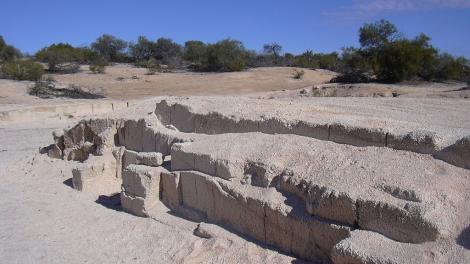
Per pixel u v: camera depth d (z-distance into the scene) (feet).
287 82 132.98
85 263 23.40
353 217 18.60
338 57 175.42
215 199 24.63
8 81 112.88
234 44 166.30
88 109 76.38
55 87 110.11
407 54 100.42
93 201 32.78
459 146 19.36
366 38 113.70
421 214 16.66
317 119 26.73
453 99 51.16
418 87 89.86
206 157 25.66
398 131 22.22
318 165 21.98
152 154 29.45
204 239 23.50
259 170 23.34
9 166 43.47
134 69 160.35
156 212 27.61
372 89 83.66
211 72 156.97
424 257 15.84
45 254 24.63
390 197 18.03
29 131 62.69
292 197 21.57
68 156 42.96
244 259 21.02
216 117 31.89
